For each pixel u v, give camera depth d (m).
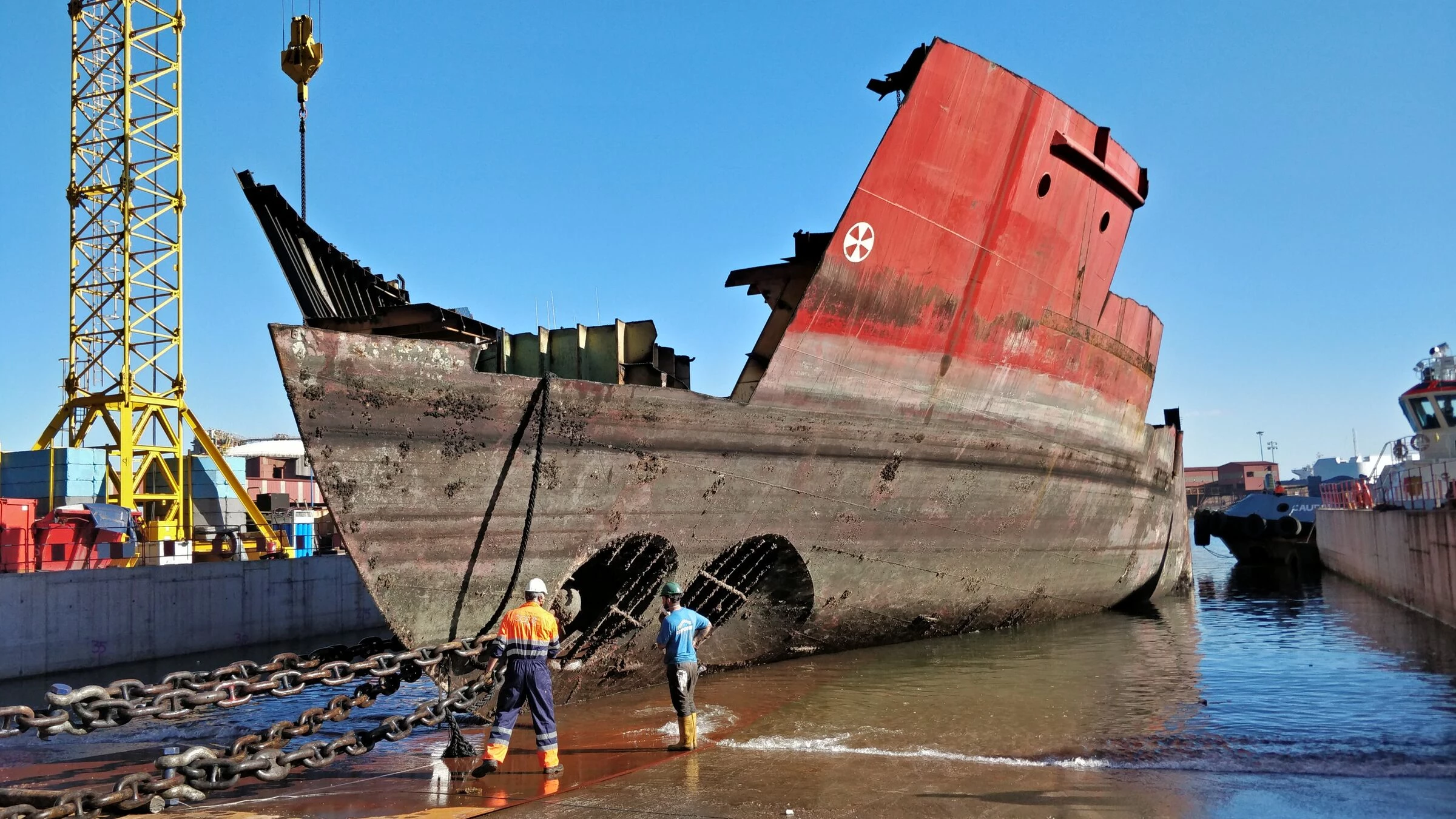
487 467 10.05
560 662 11.07
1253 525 37.56
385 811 6.95
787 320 13.20
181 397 29.70
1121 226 18.02
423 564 9.80
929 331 14.12
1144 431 21.16
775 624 13.91
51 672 17.66
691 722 8.74
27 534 20.52
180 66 31.58
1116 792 7.03
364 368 9.09
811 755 8.43
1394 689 11.13
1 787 8.13
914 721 9.92
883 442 13.83
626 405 10.85
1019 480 16.48
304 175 16.34
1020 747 8.65
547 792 7.37
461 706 8.93
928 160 13.31
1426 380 24.61
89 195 29.73
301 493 43.03
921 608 15.73
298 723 8.14
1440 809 6.49
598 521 10.99
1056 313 16.53
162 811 6.92
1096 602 20.73
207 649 20.94
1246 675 12.40
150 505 29.88
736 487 12.23
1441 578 16.98
